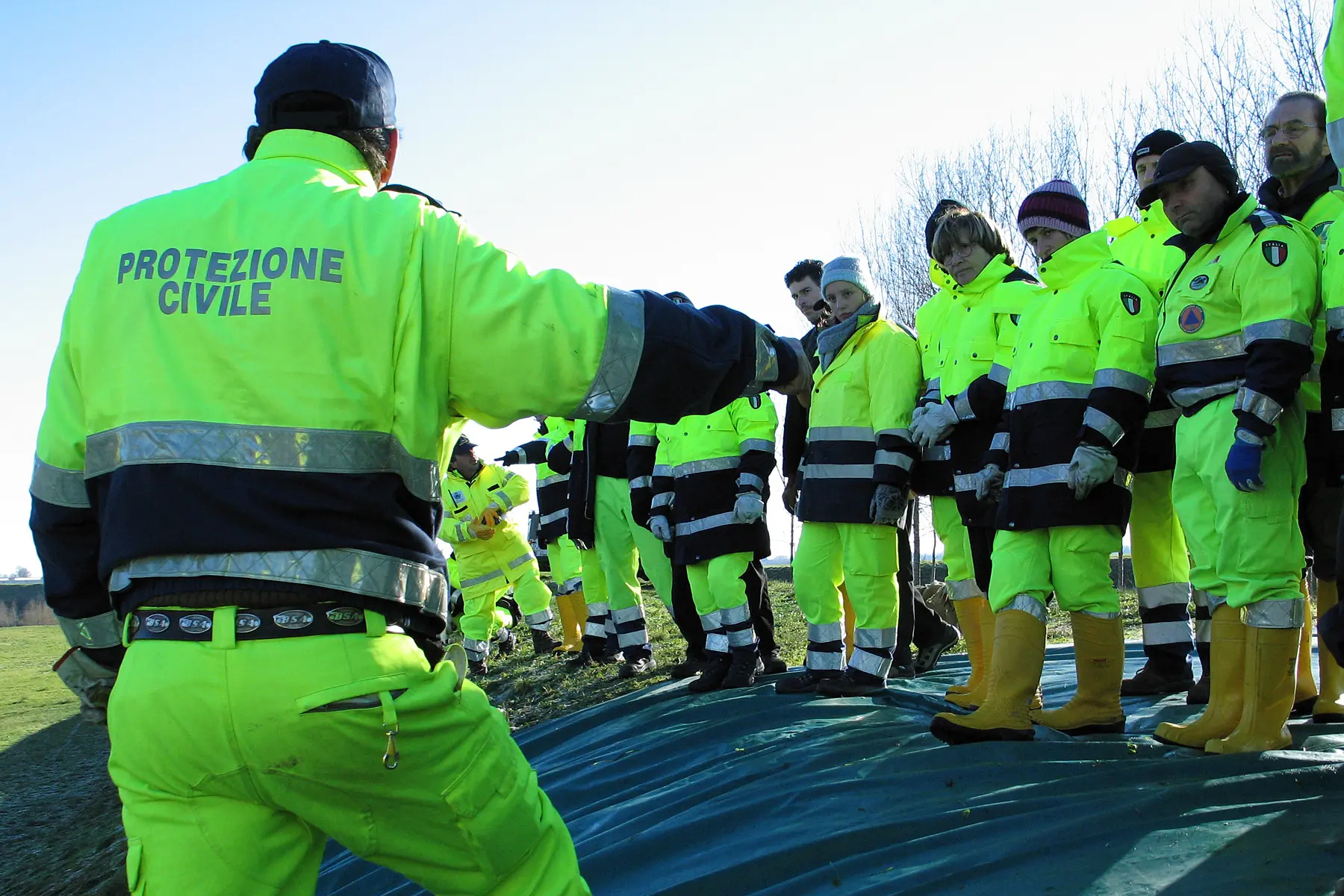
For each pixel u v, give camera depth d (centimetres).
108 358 193
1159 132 508
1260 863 258
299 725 178
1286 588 349
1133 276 413
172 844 184
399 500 195
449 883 201
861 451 546
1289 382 338
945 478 538
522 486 1063
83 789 1045
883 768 378
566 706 776
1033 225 437
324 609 183
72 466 200
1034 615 402
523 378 197
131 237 199
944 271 514
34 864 834
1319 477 402
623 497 811
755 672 648
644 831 380
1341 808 285
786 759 426
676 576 729
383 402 191
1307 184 444
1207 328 372
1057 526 405
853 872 303
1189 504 383
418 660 191
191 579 181
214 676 178
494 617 1151
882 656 545
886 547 544
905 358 534
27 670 1997
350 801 188
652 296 209
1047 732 412
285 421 184
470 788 194
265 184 201
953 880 279
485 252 200
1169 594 507
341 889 455
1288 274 343
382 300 191
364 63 220
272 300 187
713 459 657
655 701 645
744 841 348
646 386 203
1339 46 283
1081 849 281
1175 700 482
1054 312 427
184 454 183
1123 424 395
